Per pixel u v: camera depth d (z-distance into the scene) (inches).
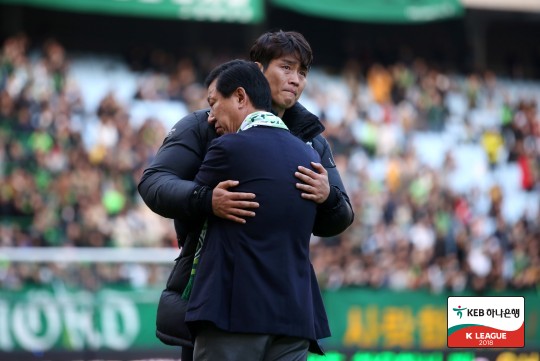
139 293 1259.8
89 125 1926.7
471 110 2353.6
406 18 2263.8
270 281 438.6
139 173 1878.7
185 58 2226.9
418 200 2057.1
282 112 509.4
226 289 438.9
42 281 1249.4
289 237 448.1
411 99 2299.5
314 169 463.2
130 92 2110.0
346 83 2305.6
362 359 1322.6
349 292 1540.4
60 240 1716.3
